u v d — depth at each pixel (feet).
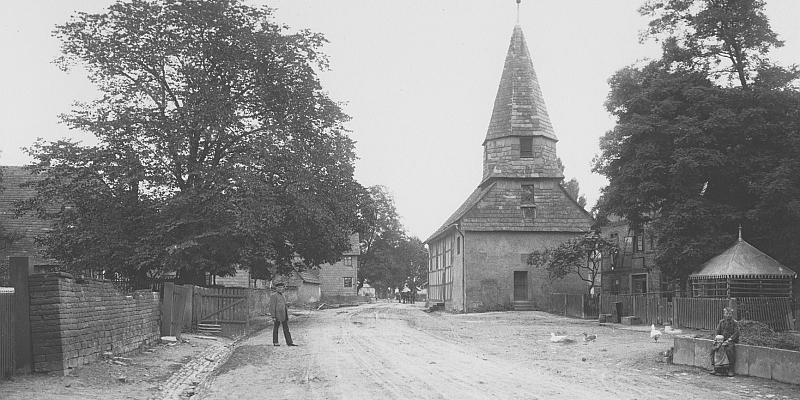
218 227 96.43
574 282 153.17
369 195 123.24
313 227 110.93
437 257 196.54
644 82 107.45
